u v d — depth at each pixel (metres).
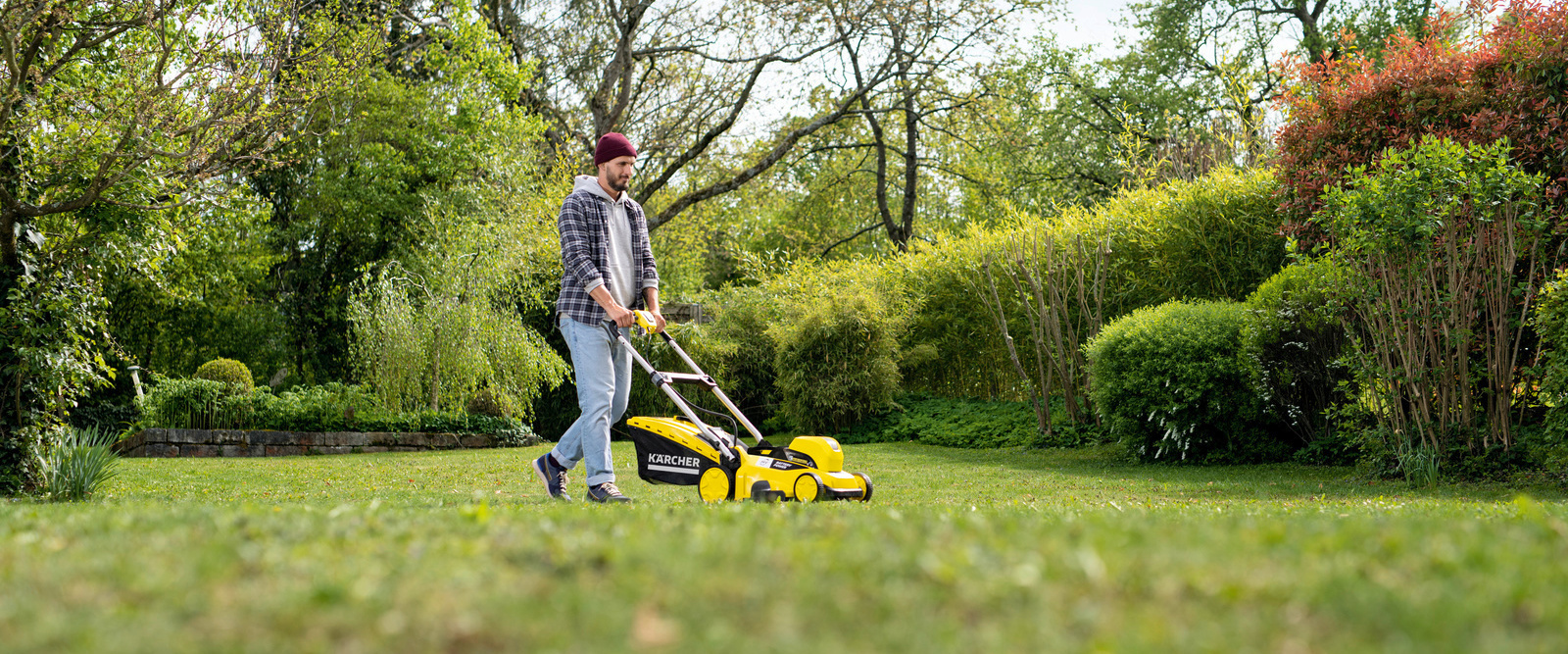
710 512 3.09
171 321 16.95
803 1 19.28
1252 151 14.08
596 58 19.88
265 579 1.74
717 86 21.67
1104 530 2.29
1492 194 6.48
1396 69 7.90
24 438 6.32
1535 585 1.67
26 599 1.61
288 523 2.48
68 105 6.55
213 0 6.83
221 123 6.57
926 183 28.88
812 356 13.51
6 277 6.27
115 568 1.81
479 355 13.26
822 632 1.44
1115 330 9.38
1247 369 8.45
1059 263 12.13
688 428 5.20
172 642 1.37
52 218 7.35
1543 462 6.64
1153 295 11.61
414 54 16.53
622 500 5.03
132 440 12.13
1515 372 7.04
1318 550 1.99
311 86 7.50
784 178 24.80
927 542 2.08
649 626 1.46
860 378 13.21
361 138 16.25
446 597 1.60
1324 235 8.34
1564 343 6.13
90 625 1.45
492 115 17.12
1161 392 8.93
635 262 5.41
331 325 16.98
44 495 6.16
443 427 13.58
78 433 6.88
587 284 5.05
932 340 14.17
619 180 5.27
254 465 9.88
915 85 20.77
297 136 7.84
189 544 2.10
